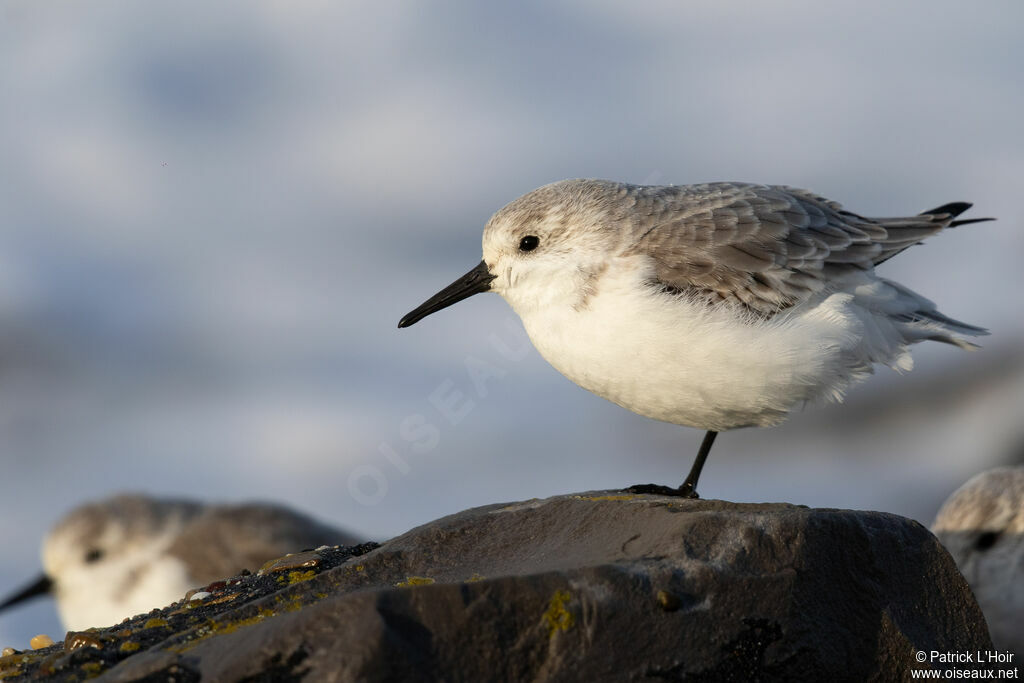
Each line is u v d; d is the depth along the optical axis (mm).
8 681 4859
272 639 4266
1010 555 7719
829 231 7234
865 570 5184
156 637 5090
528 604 4586
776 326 6746
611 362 6938
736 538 5062
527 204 7332
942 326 7477
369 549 6164
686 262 6938
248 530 10594
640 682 4637
